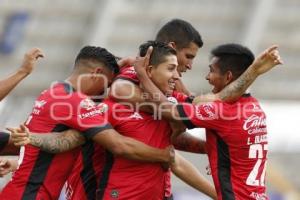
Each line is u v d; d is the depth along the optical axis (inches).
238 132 702.5
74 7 2549.2
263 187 717.3
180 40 749.3
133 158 698.2
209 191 817.5
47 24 2573.8
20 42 2578.7
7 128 658.2
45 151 693.3
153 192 717.3
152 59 709.9
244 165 709.3
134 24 2613.2
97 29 2559.1
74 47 2605.8
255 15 2628.0
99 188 716.7
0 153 749.9
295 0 2662.4
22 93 2539.4
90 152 729.6
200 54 2657.5
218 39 2662.4
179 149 788.0
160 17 2620.6
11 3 2527.1
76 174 738.8
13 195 701.3
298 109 2768.2
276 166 2306.8
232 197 701.3
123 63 751.1
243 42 2642.7
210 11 2645.2
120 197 708.0
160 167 717.3
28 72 727.7
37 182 700.0
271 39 2696.9
